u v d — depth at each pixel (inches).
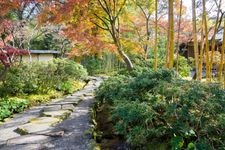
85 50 359.3
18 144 159.5
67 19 273.7
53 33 675.4
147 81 145.4
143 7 423.5
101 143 171.2
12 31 382.3
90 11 295.0
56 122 209.0
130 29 428.8
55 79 402.6
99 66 816.9
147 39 410.6
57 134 174.7
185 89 123.1
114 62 833.5
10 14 395.5
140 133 120.4
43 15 267.4
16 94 344.8
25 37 439.5
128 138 126.3
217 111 114.3
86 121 209.9
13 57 372.8
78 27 296.7
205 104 114.4
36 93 365.7
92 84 526.0
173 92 121.9
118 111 128.0
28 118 232.7
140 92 148.5
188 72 468.8
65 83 422.0
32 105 306.0
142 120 120.4
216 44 453.1
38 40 757.9
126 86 162.4
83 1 258.8
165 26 434.6
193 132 114.0
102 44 306.0
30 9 425.1
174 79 143.2
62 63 451.2
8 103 267.6
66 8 257.0
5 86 343.0
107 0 300.2
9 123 218.7
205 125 113.3
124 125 129.1
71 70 454.9
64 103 295.7
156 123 127.0
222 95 118.3
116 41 306.2
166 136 127.4
